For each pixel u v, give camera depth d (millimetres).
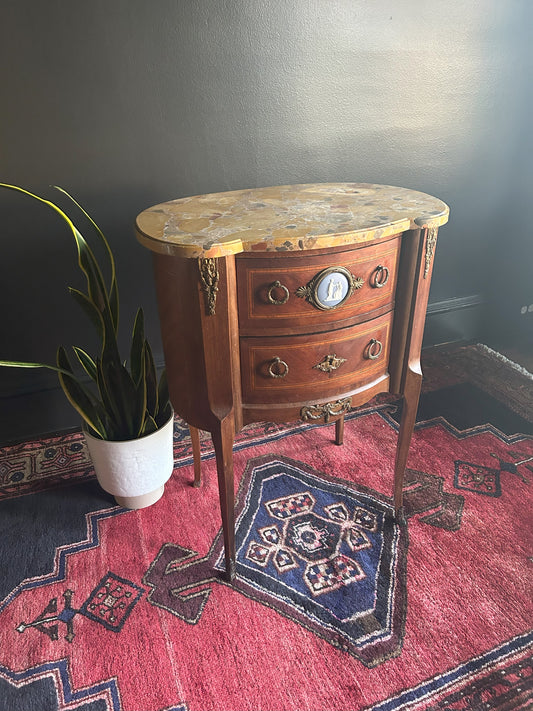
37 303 1498
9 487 1409
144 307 1632
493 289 2186
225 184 1562
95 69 1309
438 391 1844
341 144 1651
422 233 1021
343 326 1018
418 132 1747
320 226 950
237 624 1036
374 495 1363
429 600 1083
